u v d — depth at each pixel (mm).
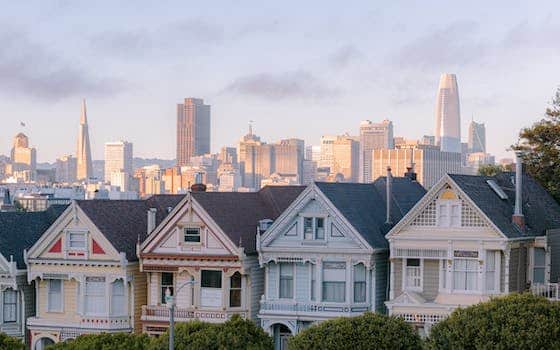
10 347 80562
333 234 84750
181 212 88250
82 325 89938
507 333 70125
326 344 73812
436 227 82000
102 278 89938
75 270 90312
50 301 91625
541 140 106312
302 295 85688
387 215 89438
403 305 81938
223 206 89875
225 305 86938
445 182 81438
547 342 69688
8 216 96000
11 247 93312
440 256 81625
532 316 70500
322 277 85062
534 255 85188
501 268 80375
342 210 84812
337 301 84812
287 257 85562
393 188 94875
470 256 80812
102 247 89562
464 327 71812
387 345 73188
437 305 80875
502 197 85438
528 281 84188
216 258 86938
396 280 83312
